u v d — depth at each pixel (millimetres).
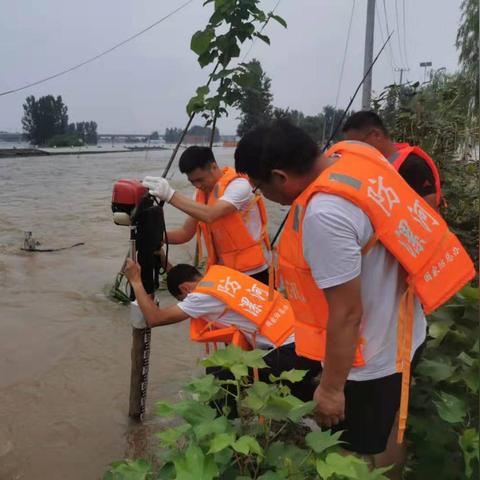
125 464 1690
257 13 3760
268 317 2961
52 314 5504
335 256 1741
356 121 3412
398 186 1866
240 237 3670
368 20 10328
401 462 2285
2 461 3074
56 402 3725
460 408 2090
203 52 3902
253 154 1940
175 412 1634
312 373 2764
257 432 1677
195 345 4730
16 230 10383
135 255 3240
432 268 1878
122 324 5254
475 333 2545
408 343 1942
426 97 5520
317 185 1795
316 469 1496
